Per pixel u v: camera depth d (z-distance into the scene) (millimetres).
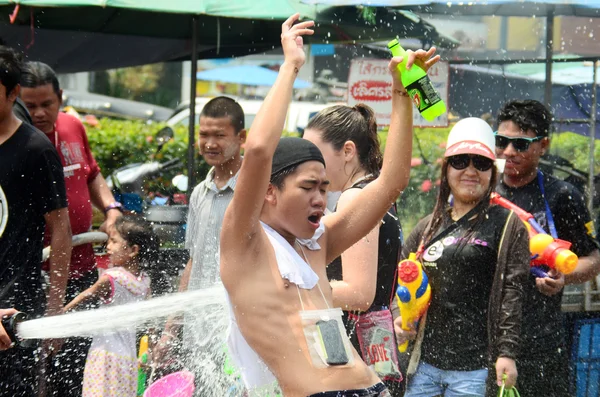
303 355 4027
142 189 10820
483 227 5738
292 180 4121
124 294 6449
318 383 3990
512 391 5602
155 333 6406
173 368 6250
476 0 8195
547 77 9977
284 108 3941
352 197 4766
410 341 5852
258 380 4172
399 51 4414
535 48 15906
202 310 5926
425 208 12578
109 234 6781
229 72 18188
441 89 10102
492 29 16406
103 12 9562
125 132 13484
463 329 5676
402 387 5047
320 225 4457
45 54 10203
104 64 10484
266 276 4074
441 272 5738
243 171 3902
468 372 5648
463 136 5848
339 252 4543
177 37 10289
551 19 9820
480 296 5695
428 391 5777
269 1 8336
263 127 3879
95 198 7746
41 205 5957
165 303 6109
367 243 4742
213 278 6309
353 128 5176
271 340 4035
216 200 6477
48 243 6500
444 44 10102
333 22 8828
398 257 5137
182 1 8039
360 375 4102
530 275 6324
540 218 6672
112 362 6043
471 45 16375
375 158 5270
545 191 6758
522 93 12242
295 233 4191
